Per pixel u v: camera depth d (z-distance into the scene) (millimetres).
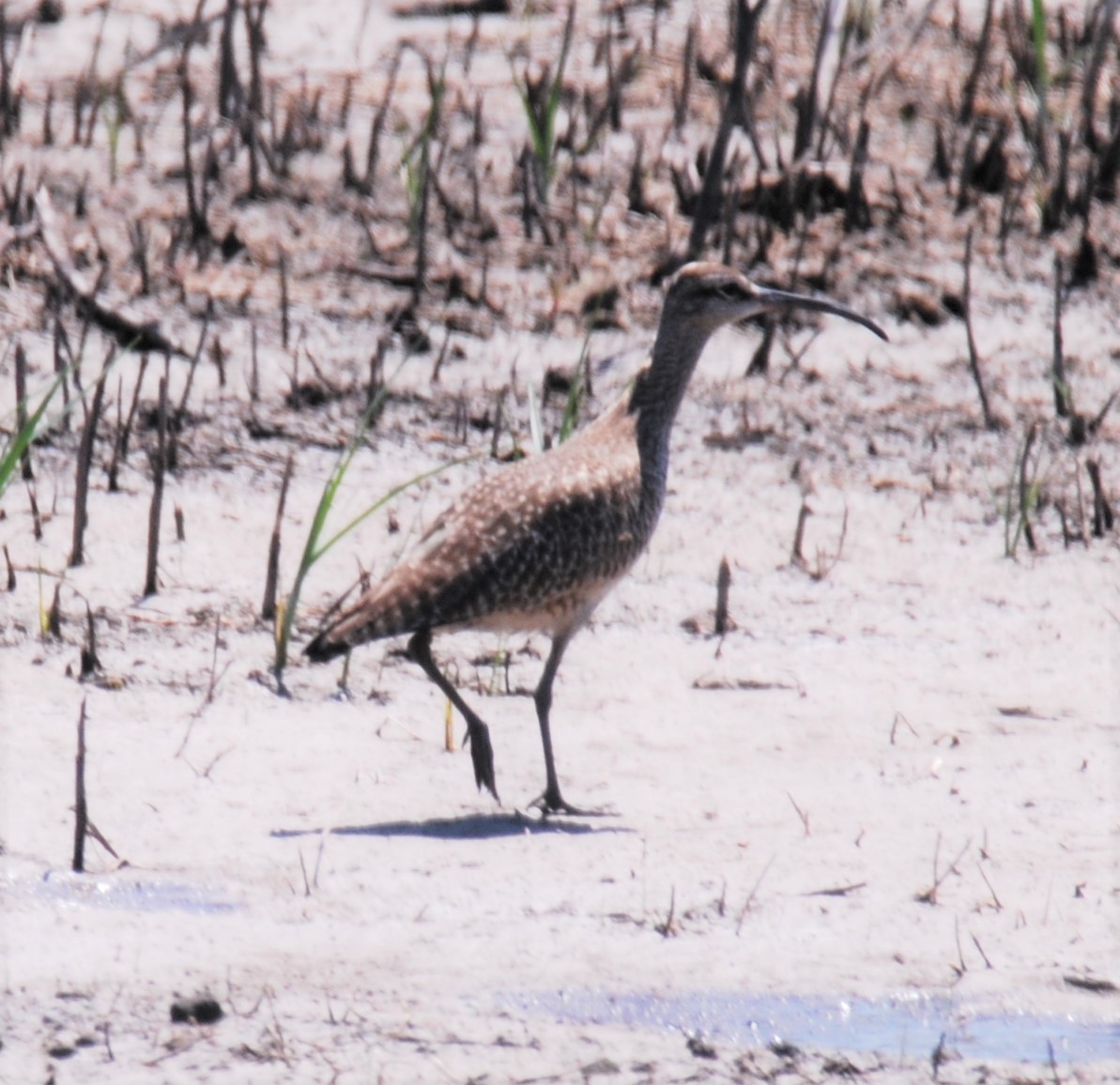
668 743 11109
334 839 9633
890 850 9758
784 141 18672
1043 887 9383
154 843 9484
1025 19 20781
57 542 12875
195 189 17375
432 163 17797
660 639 12438
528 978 8383
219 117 18297
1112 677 12172
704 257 16719
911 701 11742
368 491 13930
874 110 19312
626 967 8500
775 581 13312
